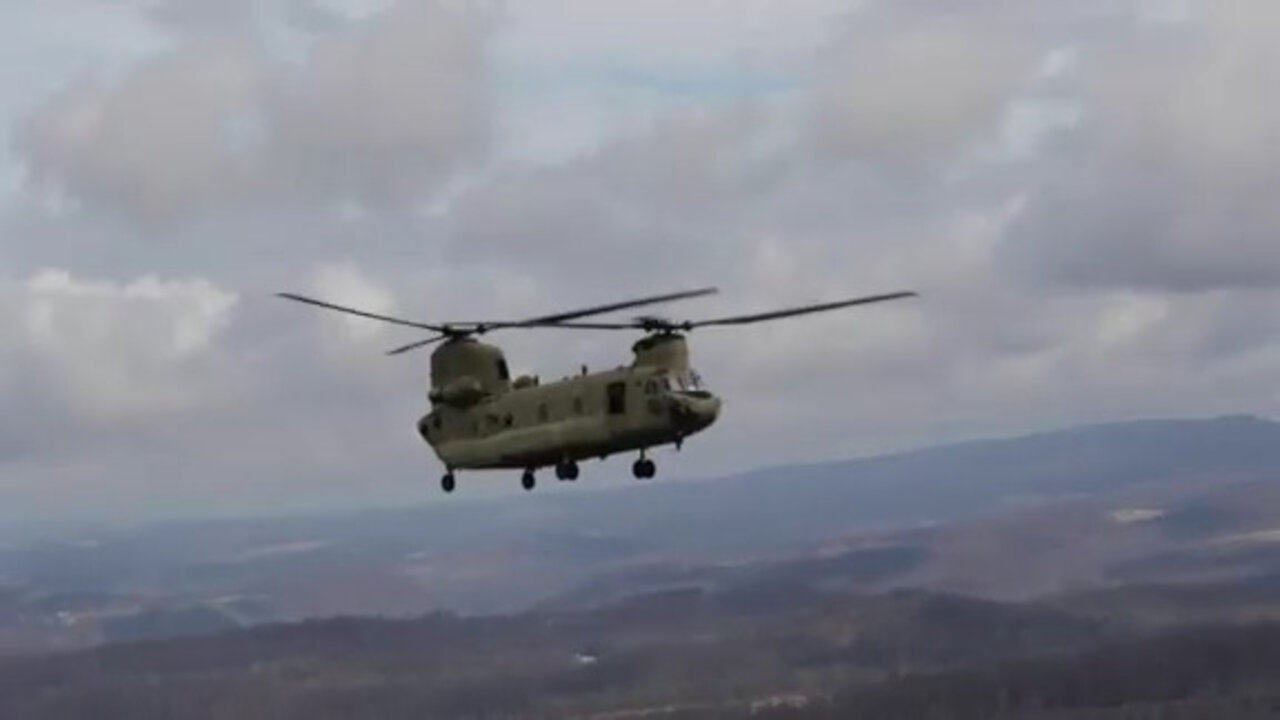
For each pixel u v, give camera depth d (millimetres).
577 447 155125
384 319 157750
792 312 149125
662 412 149875
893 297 147250
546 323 151500
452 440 163875
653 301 146250
